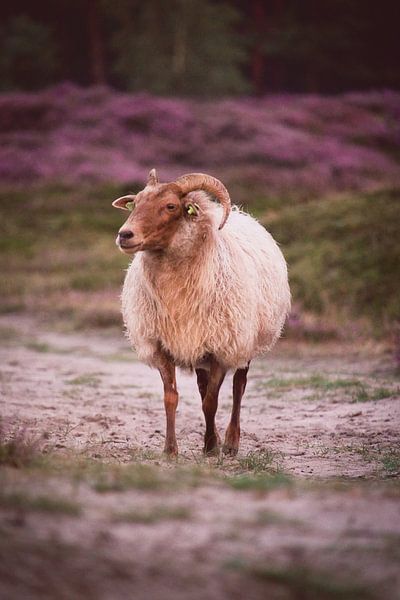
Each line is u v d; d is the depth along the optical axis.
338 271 61.09
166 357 25.22
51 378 42.34
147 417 32.94
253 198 94.38
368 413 32.22
